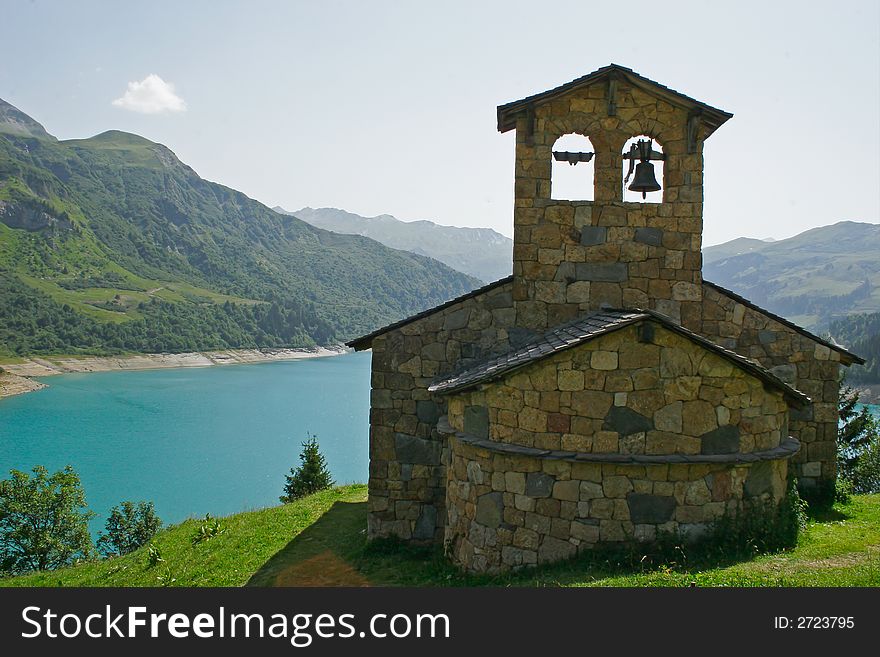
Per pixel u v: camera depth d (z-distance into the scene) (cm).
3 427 7888
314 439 3841
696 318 1171
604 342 871
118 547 3641
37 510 3095
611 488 866
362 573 1138
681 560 841
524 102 1165
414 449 1254
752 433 897
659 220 1175
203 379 13175
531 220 1190
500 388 924
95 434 7669
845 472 3069
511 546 908
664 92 1152
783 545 905
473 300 1229
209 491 5466
